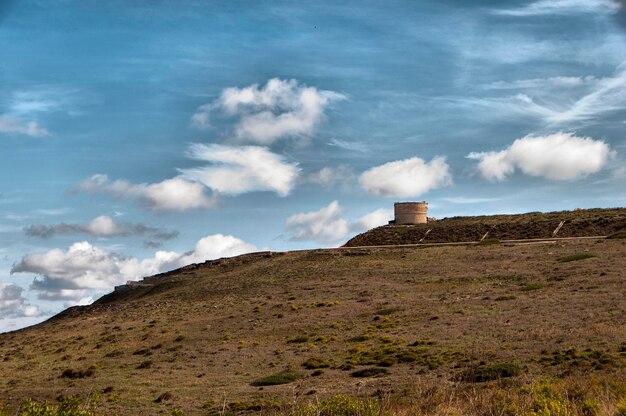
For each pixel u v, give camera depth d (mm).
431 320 74125
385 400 33406
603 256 97250
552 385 35719
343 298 93562
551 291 80188
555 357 50531
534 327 63312
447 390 37938
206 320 89125
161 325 89625
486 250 116250
